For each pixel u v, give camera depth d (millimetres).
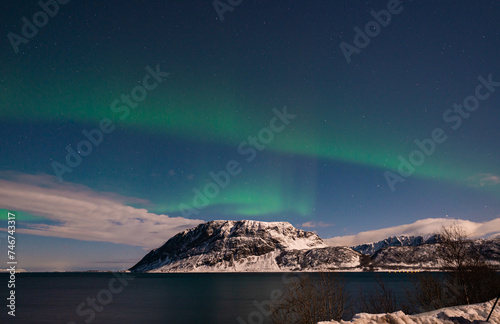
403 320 12234
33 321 63781
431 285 21141
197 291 147000
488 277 20625
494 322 12539
